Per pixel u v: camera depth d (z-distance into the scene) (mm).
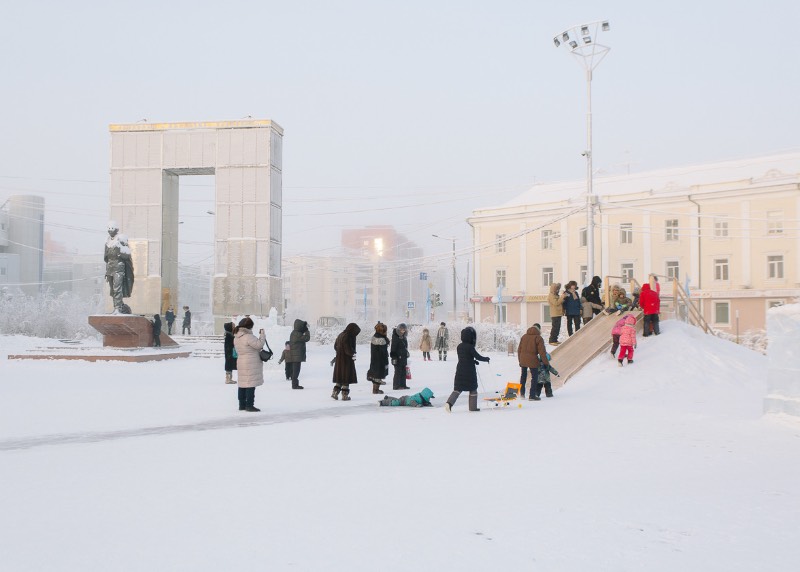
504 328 41125
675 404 14680
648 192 58312
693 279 55688
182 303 134500
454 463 8242
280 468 7938
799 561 4645
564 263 62188
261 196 39688
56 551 4805
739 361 19219
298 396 16672
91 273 130625
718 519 5695
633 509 6008
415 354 37500
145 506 6117
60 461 8422
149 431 11195
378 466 8055
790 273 51312
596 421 12203
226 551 4801
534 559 4637
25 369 25547
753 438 10336
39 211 104562
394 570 4414
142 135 40594
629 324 18703
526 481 7230
